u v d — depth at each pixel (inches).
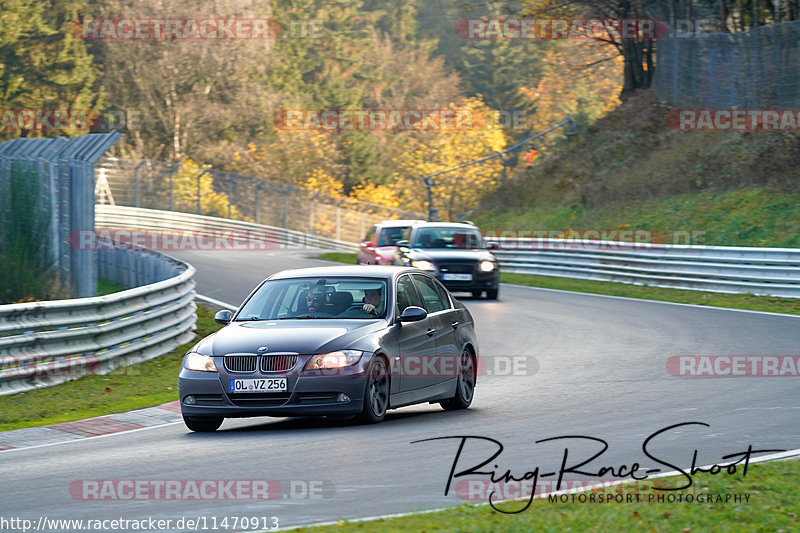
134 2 7500.0
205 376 995.3
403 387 1062.4
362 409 997.8
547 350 1680.6
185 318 1897.1
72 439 1021.2
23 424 1137.4
